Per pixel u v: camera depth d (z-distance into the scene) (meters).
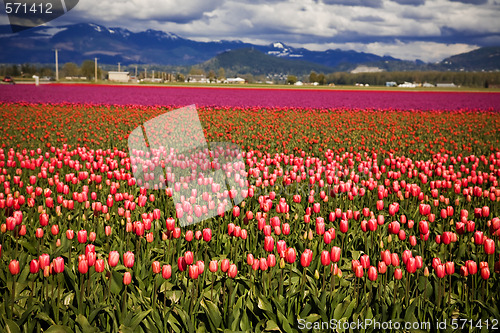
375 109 34.62
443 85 164.75
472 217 7.43
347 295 4.48
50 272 4.09
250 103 38.25
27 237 5.96
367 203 8.33
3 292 4.52
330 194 7.91
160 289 4.52
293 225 6.84
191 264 4.07
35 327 3.99
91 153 10.19
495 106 38.31
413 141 17.94
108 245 5.69
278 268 4.99
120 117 24.91
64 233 5.80
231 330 3.82
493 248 4.38
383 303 4.24
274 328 3.96
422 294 4.55
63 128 20.17
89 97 40.44
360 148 15.38
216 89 61.75
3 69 148.62
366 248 5.84
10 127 19.16
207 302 4.13
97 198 7.95
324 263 4.20
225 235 6.22
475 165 10.20
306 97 47.22
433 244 6.14
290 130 21.00
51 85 63.00
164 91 52.81
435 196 7.57
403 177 10.57
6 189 7.26
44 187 8.77
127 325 3.90
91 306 4.02
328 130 21.42
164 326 3.96
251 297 4.38
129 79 145.75
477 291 4.66
